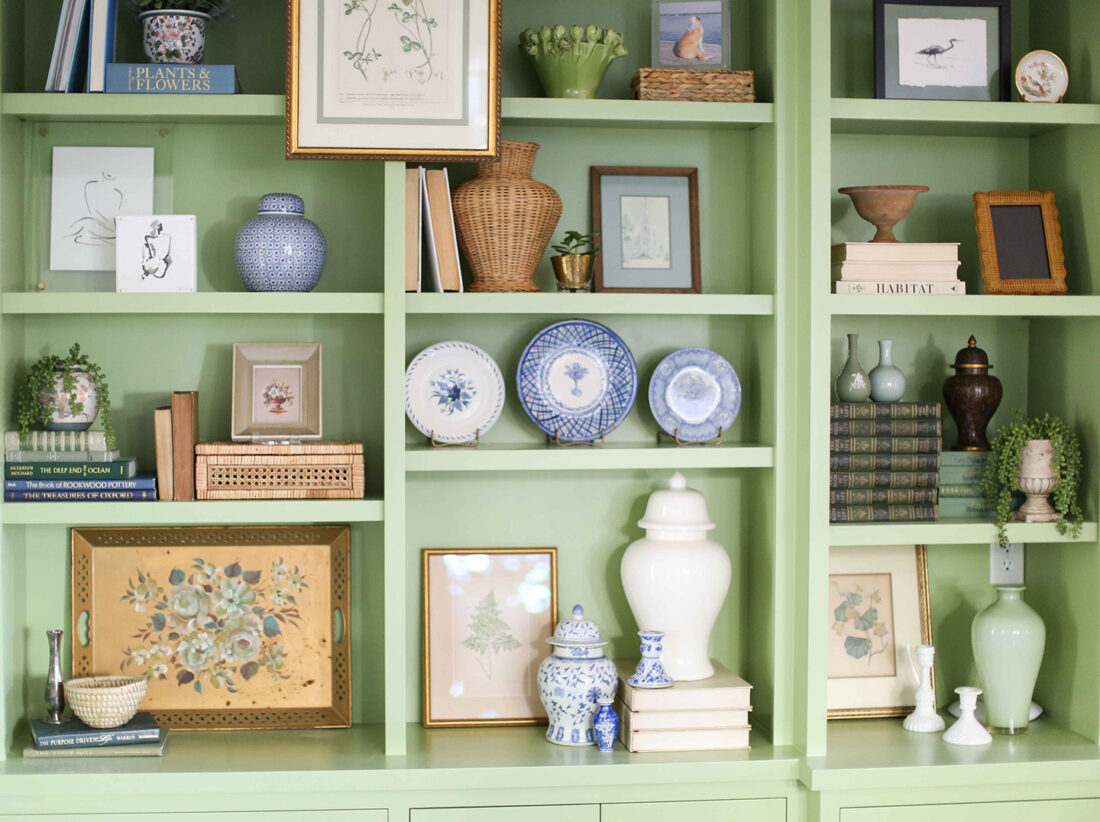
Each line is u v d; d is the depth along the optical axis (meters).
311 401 2.53
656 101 2.48
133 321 2.62
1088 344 2.56
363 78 2.35
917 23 2.54
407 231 2.44
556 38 2.46
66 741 2.38
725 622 2.78
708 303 2.47
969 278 2.80
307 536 2.63
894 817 2.41
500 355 2.71
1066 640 2.65
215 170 2.62
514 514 2.73
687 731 2.47
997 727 2.60
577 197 2.72
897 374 2.65
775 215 2.49
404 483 2.41
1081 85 2.57
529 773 2.35
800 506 2.47
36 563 2.59
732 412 2.63
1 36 2.38
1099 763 2.42
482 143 2.37
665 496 2.59
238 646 2.62
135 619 2.60
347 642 2.62
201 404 2.63
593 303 2.44
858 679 2.71
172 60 2.42
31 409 2.41
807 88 2.41
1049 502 2.60
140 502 2.37
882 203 2.54
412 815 2.36
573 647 2.49
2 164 2.37
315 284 2.50
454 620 2.67
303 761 2.38
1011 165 2.81
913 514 2.57
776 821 2.45
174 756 2.41
